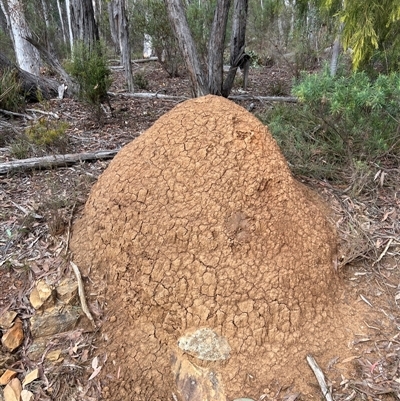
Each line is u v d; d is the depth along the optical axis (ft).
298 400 6.04
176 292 6.90
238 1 20.93
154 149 8.20
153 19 27.86
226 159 7.69
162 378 6.48
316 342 6.71
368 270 7.95
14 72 19.67
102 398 6.36
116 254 7.61
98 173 12.25
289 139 11.78
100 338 7.04
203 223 7.26
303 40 26.81
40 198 10.40
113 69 33.12
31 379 6.49
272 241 7.23
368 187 10.08
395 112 10.59
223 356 6.45
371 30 11.03
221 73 18.67
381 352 6.56
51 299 7.35
